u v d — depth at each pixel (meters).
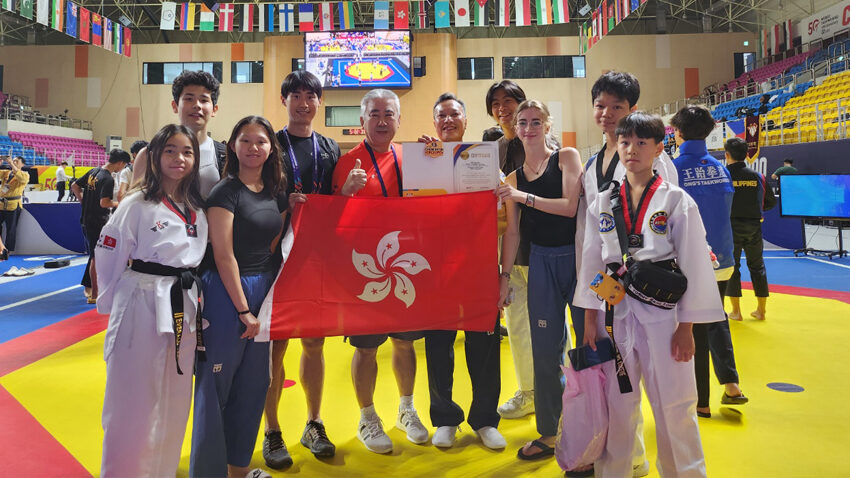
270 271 2.13
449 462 2.27
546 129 2.39
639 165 1.85
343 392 3.17
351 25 12.52
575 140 20.31
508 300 2.46
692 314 1.75
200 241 1.88
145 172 1.85
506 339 4.45
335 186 2.42
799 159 10.62
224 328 1.91
